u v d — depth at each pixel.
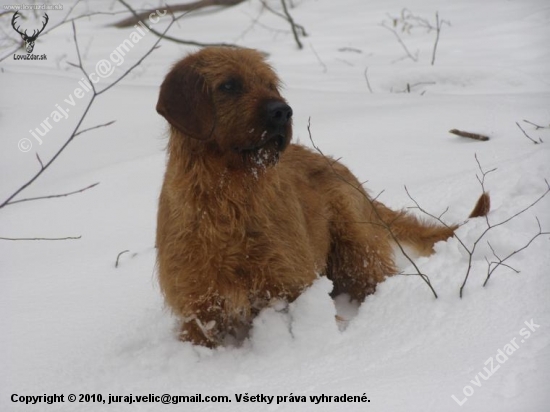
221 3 14.41
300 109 8.05
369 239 4.57
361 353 3.48
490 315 3.49
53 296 4.66
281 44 12.10
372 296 4.00
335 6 14.56
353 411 2.90
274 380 3.38
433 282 3.88
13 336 4.17
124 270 4.96
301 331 3.77
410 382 3.05
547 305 3.47
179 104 3.80
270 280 3.85
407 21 12.80
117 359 3.89
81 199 6.26
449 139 6.54
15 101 8.77
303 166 4.65
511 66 9.52
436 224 4.84
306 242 4.03
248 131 3.65
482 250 4.06
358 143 6.67
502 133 6.47
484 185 5.22
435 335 3.46
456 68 9.35
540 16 11.92
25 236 5.69
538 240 4.02
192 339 3.97
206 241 3.73
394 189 5.67
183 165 3.76
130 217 5.84
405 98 8.16
